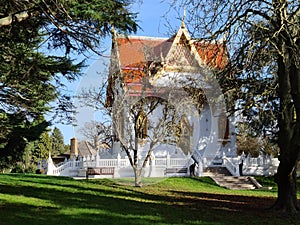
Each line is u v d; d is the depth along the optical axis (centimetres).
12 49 1482
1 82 1711
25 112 1959
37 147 5081
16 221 1023
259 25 1394
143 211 1295
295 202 1512
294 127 1459
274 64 1686
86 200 1473
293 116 1538
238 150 4059
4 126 2027
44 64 1591
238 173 3058
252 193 2398
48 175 2698
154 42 2516
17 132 2228
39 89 1767
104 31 1096
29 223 1011
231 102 2048
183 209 1432
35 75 1571
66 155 5662
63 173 3033
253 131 2783
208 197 1980
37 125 2298
